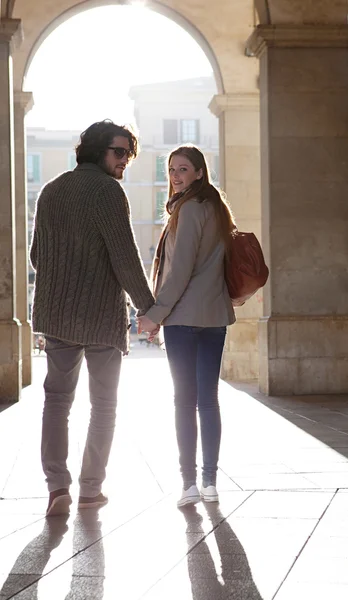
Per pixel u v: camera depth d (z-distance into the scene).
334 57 11.71
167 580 3.21
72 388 4.43
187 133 56.03
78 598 3.01
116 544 3.73
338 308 11.62
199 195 4.58
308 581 3.18
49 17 14.56
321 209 11.66
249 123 15.02
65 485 4.34
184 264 4.44
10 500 4.71
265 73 11.72
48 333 4.32
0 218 10.98
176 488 4.99
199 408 4.64
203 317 4.50
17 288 14.11
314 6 11.71
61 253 4.32
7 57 11.12
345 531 3.90
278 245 11.59
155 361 21.94
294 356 11.42
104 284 4.33
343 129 11.71
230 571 3.31
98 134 4.49
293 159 11.65
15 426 8.08
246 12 15.01
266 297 11.77
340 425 7.95
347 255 11.64
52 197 4.38
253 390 12.28
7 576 3.28
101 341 4.32
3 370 10.70
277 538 3.80
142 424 8.14
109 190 4.27
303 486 4.98
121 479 5.29
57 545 3.72
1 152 11.05
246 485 5.03
